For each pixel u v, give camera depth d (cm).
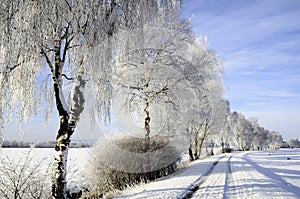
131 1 935
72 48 916
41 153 1081
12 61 810
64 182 953
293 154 5675
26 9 775
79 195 1294
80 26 863
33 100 970
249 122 10638
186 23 1891
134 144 1520
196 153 3597
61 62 955
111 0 918
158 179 1577
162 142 1694
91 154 1476
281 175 1761
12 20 762
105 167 1438
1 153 898
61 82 979
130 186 1395
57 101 972
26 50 784
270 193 1048
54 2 803
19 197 929
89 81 916
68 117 980
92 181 1443
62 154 959
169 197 963
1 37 759
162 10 1018
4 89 844
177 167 2159
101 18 873
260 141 10900
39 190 1004
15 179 927
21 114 935
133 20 941
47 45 886
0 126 855
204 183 1320
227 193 1056
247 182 1338
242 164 2558
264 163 2961
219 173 1770
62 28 862
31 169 967
